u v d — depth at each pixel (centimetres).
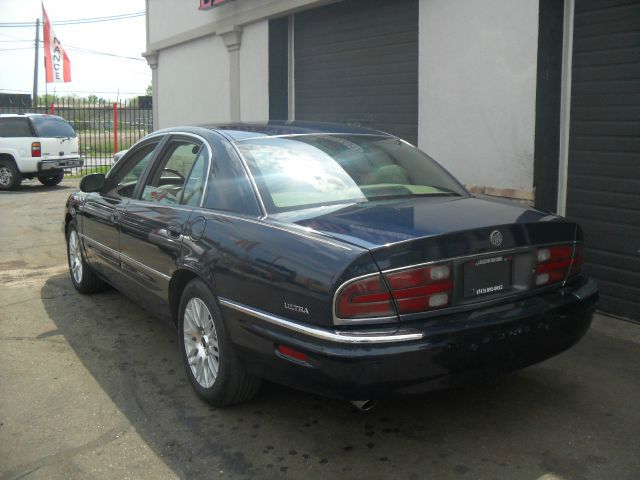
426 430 345
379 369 279
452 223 311
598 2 521
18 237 925
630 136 508
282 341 301
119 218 473
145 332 501
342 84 838
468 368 296
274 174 367
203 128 438
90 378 416
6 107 2577
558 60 562
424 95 690
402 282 285
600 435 339
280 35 938
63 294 608
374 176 385
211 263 348
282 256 308
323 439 337
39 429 349
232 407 373
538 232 325
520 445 329
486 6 610
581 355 450
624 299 523
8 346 473
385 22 757
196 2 1109
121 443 334
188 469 310
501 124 606
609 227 530
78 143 1727
